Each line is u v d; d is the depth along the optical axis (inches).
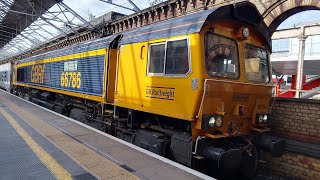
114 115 295.0
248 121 233.8
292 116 259.3
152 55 239.5
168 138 238.4
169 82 215.2
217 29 209.0
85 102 378.3
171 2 472.7
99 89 325.4
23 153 196.7
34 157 189.0
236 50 225.3
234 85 210.5
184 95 200.7
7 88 991.0
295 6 308.7
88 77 356.5
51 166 172.9
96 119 344.8
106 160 189.0
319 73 950.4
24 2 855.1
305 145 238.4
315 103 240.1
